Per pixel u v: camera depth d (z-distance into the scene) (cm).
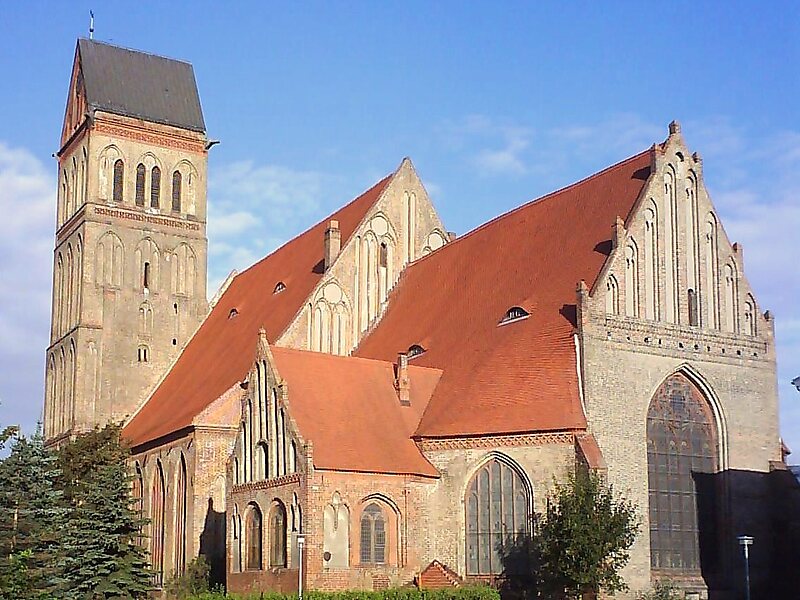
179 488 8756
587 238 7419
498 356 7250
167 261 10956
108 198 10756
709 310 7338
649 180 7256
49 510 7400
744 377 7375
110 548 7400
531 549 6588
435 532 6981
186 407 9212
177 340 10888
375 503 6838
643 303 7025
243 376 8731
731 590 7012
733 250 7531
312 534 6538
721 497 7131
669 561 6819
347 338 9019
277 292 9900
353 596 6175
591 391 6675
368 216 9281
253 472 7194
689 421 7125
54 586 6900
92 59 10962
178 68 11438
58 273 11362
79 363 10400
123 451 9244
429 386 7544
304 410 6944
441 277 8762
